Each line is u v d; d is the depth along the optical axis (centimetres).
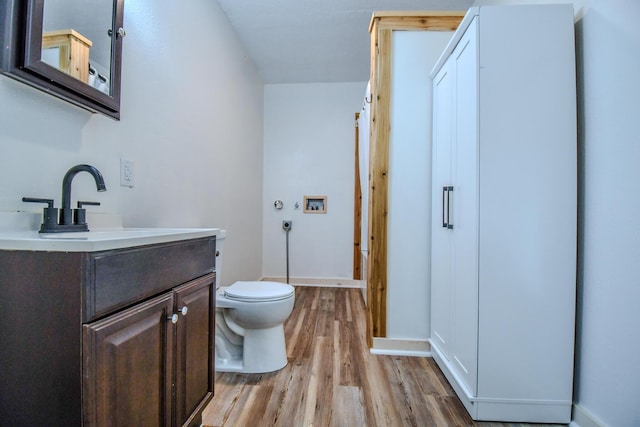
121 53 132
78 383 69
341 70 360
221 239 186
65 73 104
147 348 87
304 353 201
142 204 154
